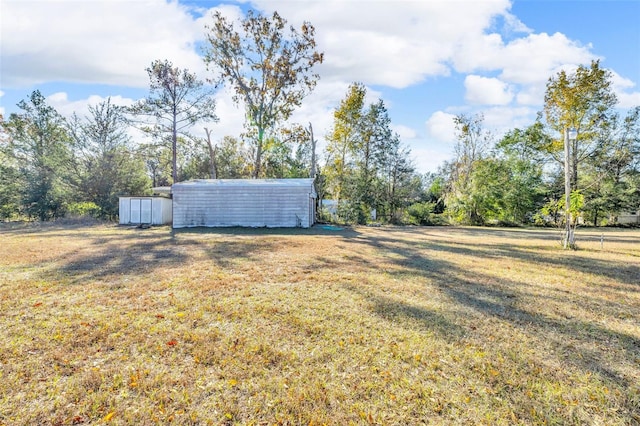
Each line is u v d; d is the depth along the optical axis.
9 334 3.22
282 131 25.36
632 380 2.54
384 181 26.19
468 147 27.17
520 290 5.10
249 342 3.10
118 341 3.09
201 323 3.56
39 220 21.14
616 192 24.34
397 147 26.34
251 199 17.08
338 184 24.88
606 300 4.62
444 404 2.21
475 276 6.02
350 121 24.97
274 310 3.98
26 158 22.20
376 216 24.95
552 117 24.83
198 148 27.62
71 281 5.29
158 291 4.75
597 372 2.65
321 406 2.17
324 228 17.17
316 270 6.34
